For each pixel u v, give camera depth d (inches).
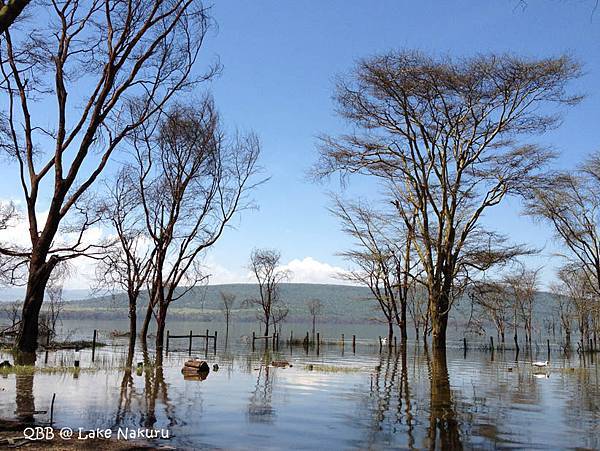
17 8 299.9
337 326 4776.1
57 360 917.8
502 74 1139.9
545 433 434.3
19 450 325.4
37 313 817.5
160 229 1460.4
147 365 882.1
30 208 820.0
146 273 1536.7
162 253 1444.4
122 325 3597.4
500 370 968.9
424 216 1294.3
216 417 466.0
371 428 438.6
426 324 1369.3
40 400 509.4
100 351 1206.3
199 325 4138.8
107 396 550.0
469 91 1152.8
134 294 1505.9
